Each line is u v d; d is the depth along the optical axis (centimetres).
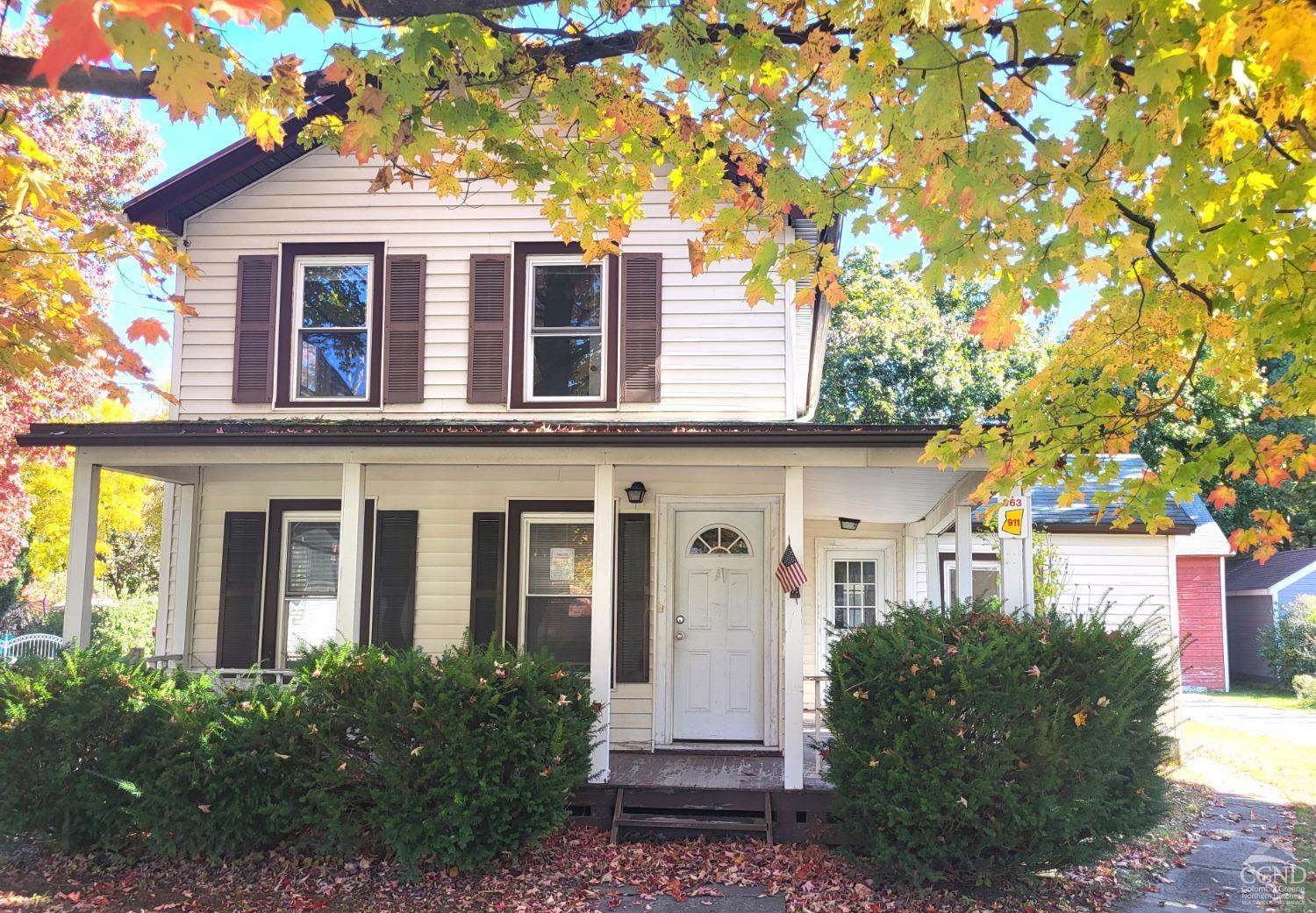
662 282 1066
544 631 1052
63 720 731
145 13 231
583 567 1059
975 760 663
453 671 723
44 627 2625
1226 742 1393
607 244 665
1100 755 666
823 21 519
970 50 459
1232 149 407
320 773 732
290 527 1082
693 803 829
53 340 669
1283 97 388
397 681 718
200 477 1091
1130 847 816
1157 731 738
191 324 1098
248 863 745
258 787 732
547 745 725
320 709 749
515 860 734
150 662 995
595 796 842
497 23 563
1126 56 404
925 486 954
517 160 619
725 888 704
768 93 545
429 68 527
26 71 424
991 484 593
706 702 1046
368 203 1104
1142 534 1470
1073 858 669
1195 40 366
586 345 1080
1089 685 675
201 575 1079
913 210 500
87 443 864
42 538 2455
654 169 1080
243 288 1099
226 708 757
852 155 586
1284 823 918
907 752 672
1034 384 587
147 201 1073
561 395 1071
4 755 739
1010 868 668
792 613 831
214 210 1112
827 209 548
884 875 716
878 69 452
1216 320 543
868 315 2873
